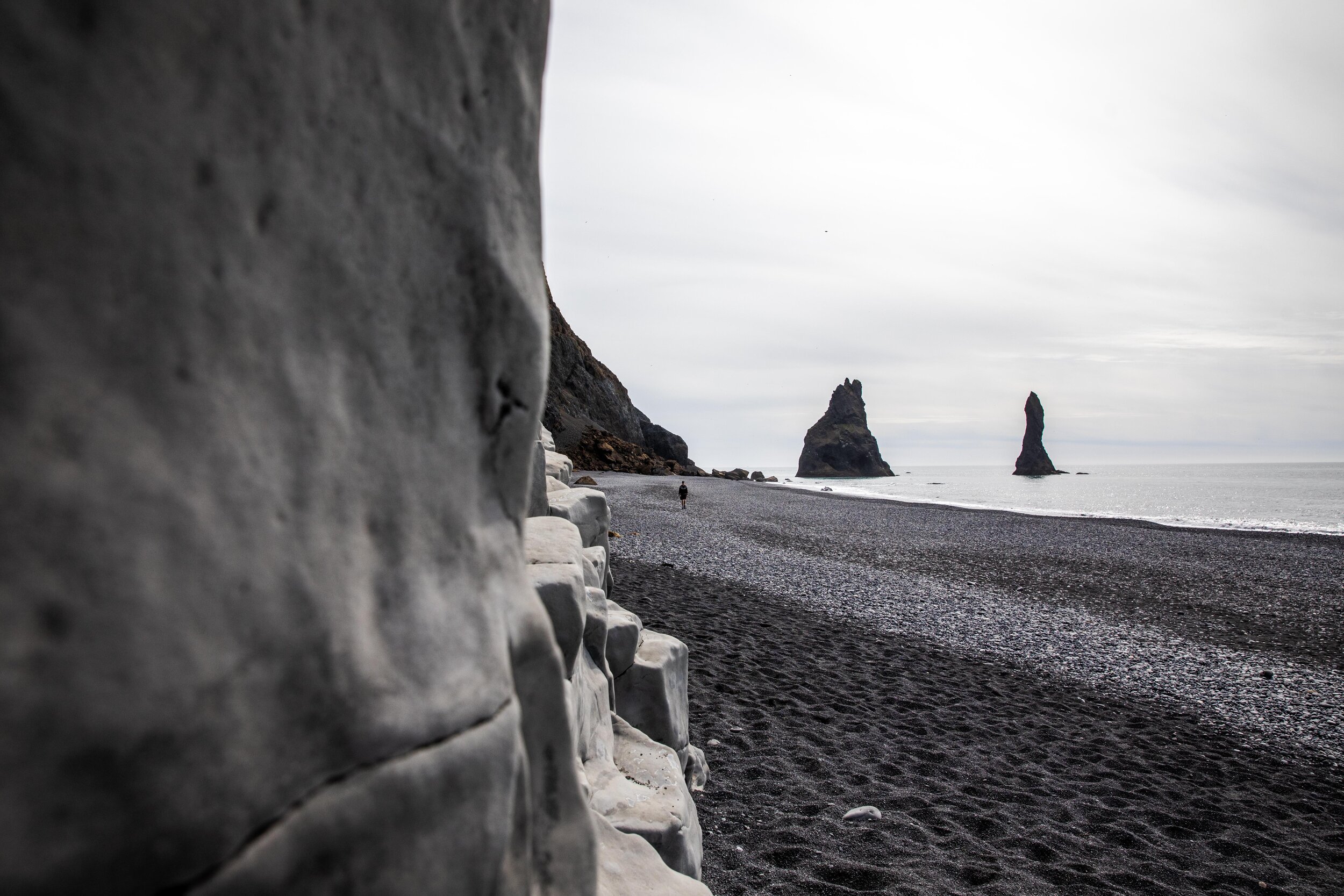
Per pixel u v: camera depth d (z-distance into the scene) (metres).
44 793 0.68
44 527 0.67
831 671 7.70
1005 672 8.45
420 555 1.16
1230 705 7.76
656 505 30.22
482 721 1.23
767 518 27.70
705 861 3.81
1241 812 5.11
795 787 4.85
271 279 0.90
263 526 0.88
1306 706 7.82
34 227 0.67
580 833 1.57
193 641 0.80
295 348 0.94
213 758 0.82
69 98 0.69
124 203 0.74
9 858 0.65
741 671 7.37
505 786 1.26
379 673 1.05
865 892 3.59
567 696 1.59
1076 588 14.56
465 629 1.24
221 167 0.83
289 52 0.91
